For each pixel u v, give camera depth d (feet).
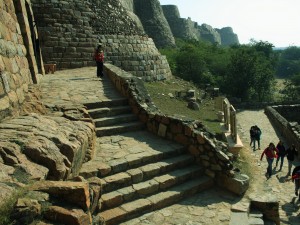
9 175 12.13
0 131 16.52
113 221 19.70
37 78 38.14
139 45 76.95
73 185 12.37
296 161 44.34
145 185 22.75
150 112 31.63
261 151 49.57
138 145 27.86
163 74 82.12
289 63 286.05
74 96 34.63
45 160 14.40
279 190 32.50
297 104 101.30
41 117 22.06
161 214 21.39
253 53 119.44
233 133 40.75
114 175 22.56
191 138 27.71
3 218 9.63
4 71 22.22
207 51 137.90
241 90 112.88
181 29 188.03
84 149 21.06
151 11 142.31
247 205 23.04
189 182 25.30
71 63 64.90
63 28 65.21
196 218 21.12
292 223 25.99
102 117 31.81
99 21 71.20
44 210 10.96
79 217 11.27
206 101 77.56
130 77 36.50
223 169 25.71
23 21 34.83
